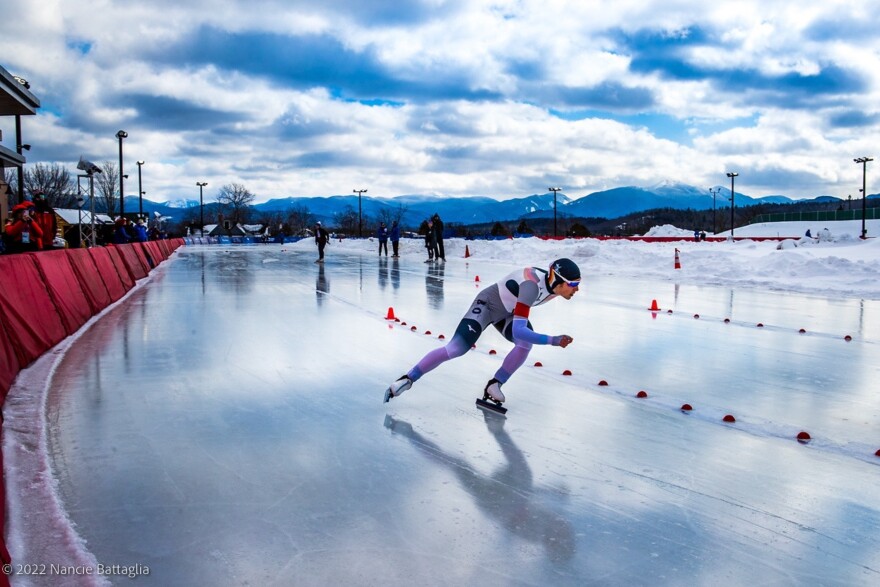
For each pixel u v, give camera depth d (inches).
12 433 156.5
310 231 2938.0
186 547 102.1
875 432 163.9
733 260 713.0
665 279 639.8
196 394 195.6
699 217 6146.7
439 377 221.8
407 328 328.8
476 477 132.3
